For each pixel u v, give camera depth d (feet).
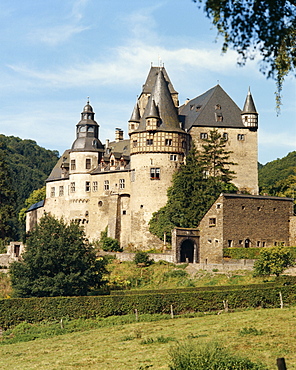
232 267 244.63
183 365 97.40
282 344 124.16
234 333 139.85
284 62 84.69
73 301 181.98
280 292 180.45
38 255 206.90
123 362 122.62
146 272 257.55
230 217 262.26
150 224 304.71
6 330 177.17
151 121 310.45
